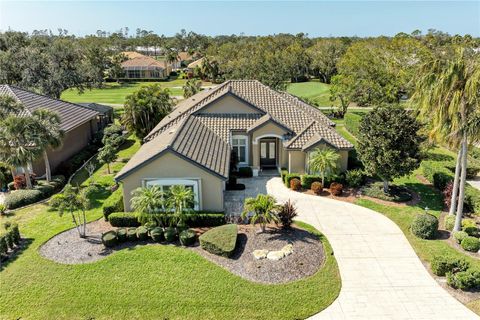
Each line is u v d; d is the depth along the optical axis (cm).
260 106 3400
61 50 6531
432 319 1529
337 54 10206
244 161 3294
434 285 1736
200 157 2406
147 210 2116
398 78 5559
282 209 2169
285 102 3475
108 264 1883
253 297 1647
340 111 6009
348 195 2744
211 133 3059
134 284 1733
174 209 2222
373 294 1680
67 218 2464
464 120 1938
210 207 2389
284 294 1666
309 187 2861
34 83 5556
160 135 3073
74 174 3450
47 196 2897
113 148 3569
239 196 2759
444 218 2353
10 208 2688
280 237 2080
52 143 3005
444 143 2102
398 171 2497
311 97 7944
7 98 3177
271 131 3122
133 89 9962
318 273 1809
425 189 2831
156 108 3988
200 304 1609
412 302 1628
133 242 2091
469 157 3350
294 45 11356
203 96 3869
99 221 2370
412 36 7256
